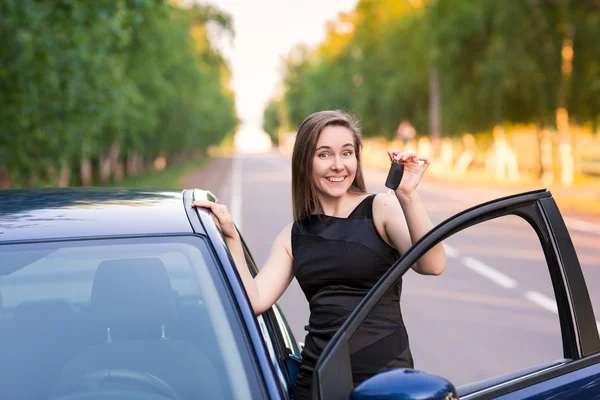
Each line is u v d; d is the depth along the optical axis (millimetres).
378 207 2852
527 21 32281
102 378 2373
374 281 2820
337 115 2928
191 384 2340
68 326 2455
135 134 40594
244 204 25719
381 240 2840
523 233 17438
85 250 2574
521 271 12109
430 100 58094
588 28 31766
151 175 52250
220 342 2408
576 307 2799
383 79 66938
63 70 16828
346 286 2822
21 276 2508
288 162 87312
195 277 2531
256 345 2408
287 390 2453
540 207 2758
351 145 2926
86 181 38625
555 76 32750
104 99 19766
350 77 84438
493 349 7508
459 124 37969
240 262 2865
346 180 2906
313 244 2869
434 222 19516
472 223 2516
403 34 57531
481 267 12539
